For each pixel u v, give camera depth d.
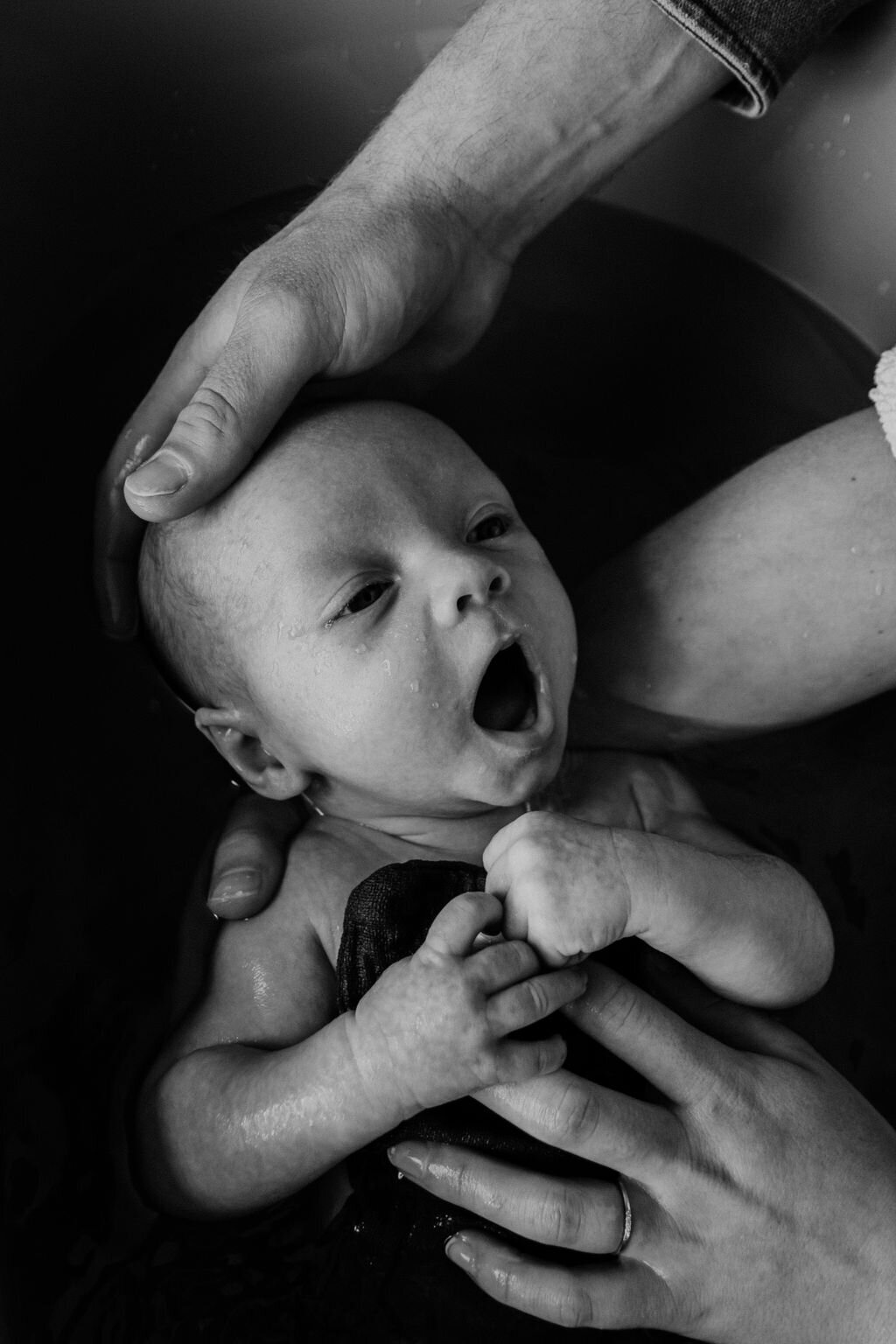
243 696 1.11
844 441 1.20
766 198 1.49
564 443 1.42
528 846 0.96
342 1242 1.01
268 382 1.07
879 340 1.45
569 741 1.25
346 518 1.05
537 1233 0.94
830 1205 0.96
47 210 1.36
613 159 1.30
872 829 1.21
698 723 1.25
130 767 1.19
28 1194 0.98
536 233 1.33
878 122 1.39
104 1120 1.04
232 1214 1.00
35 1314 0.94
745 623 1.20
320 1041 0.97
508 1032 0.92
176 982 1.11
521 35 1.22
